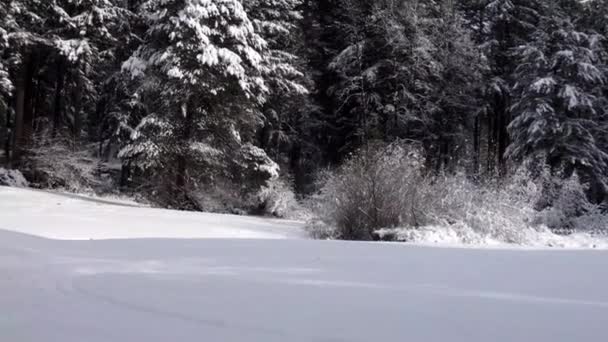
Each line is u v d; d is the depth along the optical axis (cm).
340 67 2778
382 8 2756
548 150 2427
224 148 2038
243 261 731
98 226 1238
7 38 1973
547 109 2395
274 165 2234
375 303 462
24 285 526
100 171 2844
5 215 1298
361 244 1040
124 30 2427
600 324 398
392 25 2631
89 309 429
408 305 456
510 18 3019
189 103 1922
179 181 1961
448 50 2780
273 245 960
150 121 1888
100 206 1622
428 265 725
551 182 1947
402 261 766
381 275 625
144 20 2197
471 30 3212
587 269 701
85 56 2220
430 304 461
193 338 352
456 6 3009
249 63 1986
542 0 2984
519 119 2527
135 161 1995
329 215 1420
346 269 670
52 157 2244
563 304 468
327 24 3034
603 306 461
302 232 1449
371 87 2728
